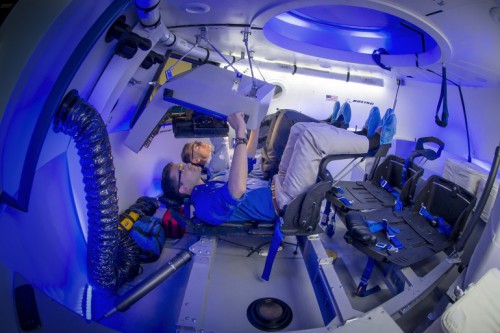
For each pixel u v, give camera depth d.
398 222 2.72
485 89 3.10
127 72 1.94
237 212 2.45
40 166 1.43
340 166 4.53
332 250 3.04
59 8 0.94
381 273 2.72
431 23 1.77
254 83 2.14
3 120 0.98
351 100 4.25
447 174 3.32
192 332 1.65
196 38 2.50
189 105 2.05
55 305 1.22
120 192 2.95
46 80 1.11
